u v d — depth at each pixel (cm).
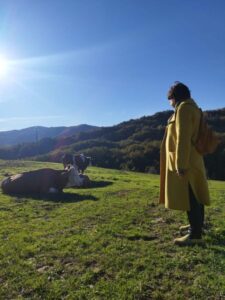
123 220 326
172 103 246
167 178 242
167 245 252
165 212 351
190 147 231
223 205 391
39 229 310
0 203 449
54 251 251
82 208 391
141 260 227
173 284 199
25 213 381
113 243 261
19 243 270
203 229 285
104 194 487
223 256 230
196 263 222
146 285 198
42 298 192
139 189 523
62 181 534
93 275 212
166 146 247
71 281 206
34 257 243
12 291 200
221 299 183
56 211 387
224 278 201
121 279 206
